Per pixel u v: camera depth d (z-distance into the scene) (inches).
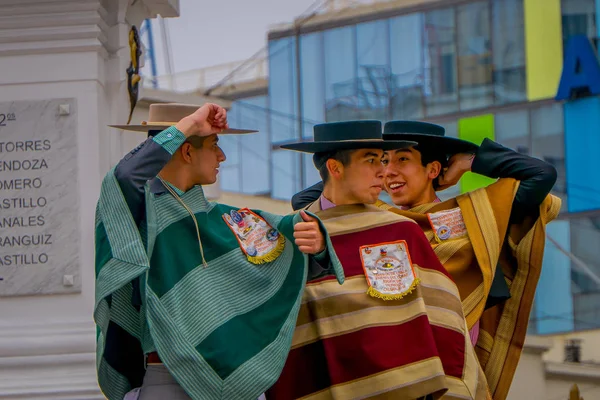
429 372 237.8
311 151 252.4
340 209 251.8
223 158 234.4
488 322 297.3
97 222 219.6
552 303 880.9
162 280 217.2
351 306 242.7
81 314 305.1
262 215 232.7
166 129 220.4
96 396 296.2
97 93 311.6
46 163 309.0
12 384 296.5
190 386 213.0
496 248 279.4
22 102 310.3
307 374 243.9
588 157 903.7
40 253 306.8
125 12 325.7
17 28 309.6
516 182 285.3
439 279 251.9
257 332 220.1
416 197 289.1
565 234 893.8
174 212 223.5
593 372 812.0
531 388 794.2
